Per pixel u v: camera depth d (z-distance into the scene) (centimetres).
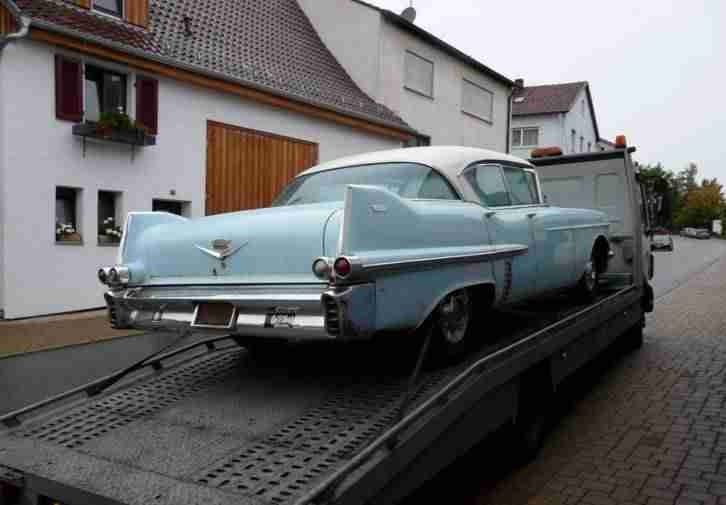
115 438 325
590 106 4034
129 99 1080
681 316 1203
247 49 1452
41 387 618
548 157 893
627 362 802
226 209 1245
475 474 453
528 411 463
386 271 338
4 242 912
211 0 1512
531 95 3681
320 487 245
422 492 344
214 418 346
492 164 522
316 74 1595
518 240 491
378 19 1698
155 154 1111
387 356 455
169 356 458
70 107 983
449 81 2023
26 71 931
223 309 362
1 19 926
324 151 1462
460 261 403
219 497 256
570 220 603
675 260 2950
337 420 331
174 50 1168
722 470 459
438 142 1984
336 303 313
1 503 301
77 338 833
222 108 1229
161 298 386
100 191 1048
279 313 340
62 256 980
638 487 432
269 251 354
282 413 347
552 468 464
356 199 334
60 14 996
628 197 830
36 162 945
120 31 1092
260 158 1310
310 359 457
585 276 649
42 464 297
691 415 584
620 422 566
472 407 368
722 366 778
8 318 922
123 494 263
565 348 524
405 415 329
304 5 1830
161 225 419
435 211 400
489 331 518
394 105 1778
